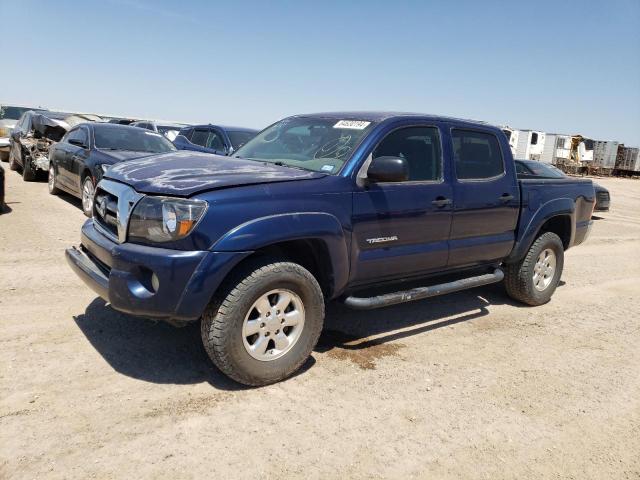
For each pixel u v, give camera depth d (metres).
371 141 4.23
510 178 5.38
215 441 3.04
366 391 3.78
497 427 3.45
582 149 47.00
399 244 4.39
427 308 5.83
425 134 4.69
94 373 3.71
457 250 4.89
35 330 4.35
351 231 4.00
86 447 2.88
